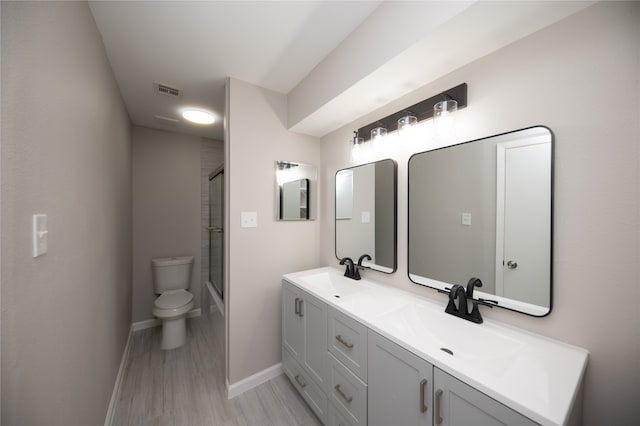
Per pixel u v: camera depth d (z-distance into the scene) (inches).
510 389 25.6
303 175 82.5
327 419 52.5
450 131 47.7
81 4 39.1
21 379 22.6
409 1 39.2
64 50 32.7
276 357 76.2
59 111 31.2
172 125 103.8
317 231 86.4
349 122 73.3
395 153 60.2
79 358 37.5
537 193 36.8
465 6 31.9
